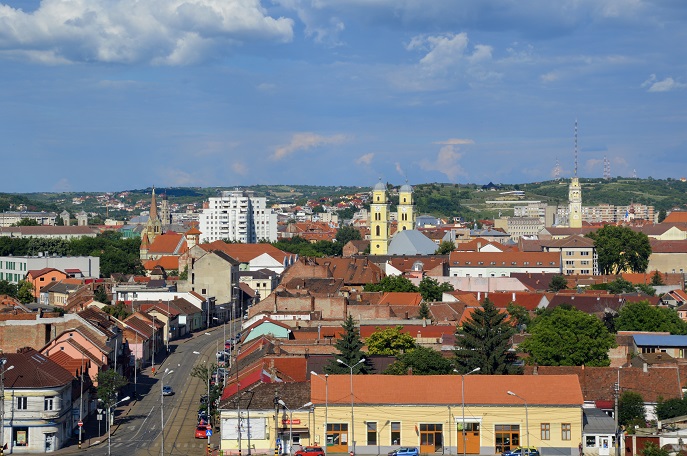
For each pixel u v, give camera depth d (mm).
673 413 154750
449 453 141625
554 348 181125
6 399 148500
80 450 148000
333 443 142625
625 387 162875
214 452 143625
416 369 167125
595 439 142500
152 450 146375
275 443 142500
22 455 147375
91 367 180750
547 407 141750
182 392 194500
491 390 144125
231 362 199500
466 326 174000
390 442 142250
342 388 144625
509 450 140500
